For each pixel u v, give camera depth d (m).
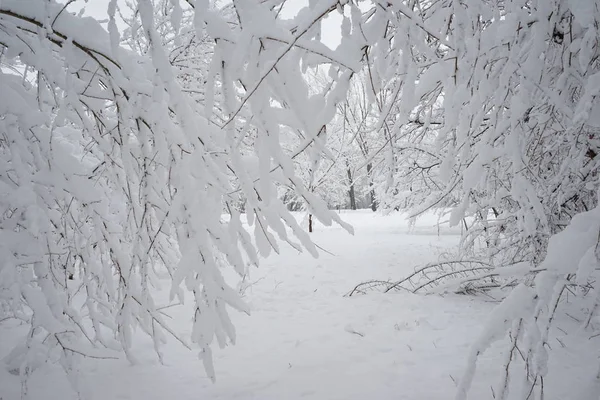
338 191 22.88
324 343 4.45
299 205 20.88
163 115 2.44
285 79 1.85
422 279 7.70
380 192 10.07
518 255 5.06
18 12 2.31
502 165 3.81
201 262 2.30
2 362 3.62
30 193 2.42
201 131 2.51
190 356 4.08
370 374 3.67
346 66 1.77
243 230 2.43
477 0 1.96
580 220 1.95
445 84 2.48
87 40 2.40
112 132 2.98
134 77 2.56
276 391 3.37
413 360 3.96
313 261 9.81
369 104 2.23
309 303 6.20
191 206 2.30
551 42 2.55
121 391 3.34
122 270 3.22
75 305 5.61
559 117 3.00
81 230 3.21
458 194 6.97
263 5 1.88
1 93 2.47
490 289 6.47
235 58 1.69
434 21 2.53
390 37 2.58
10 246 2.37
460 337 4.56
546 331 1.82
